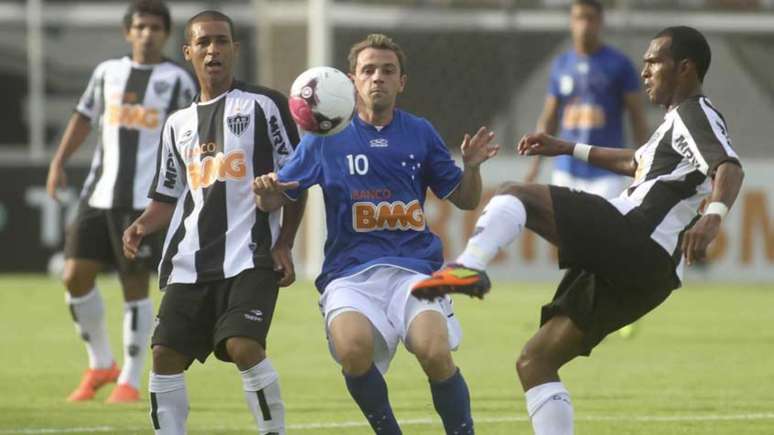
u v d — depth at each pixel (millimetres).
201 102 24078
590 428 28000
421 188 23438
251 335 22578
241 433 27797
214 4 73250
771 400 31938
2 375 36906
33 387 34719
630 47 65125
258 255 23156
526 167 63188
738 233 63438
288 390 33781
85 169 65500
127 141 33094
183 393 23266
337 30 66438
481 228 20297
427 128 23422
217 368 38000
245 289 22859
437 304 22359
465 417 22047
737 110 66875
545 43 65875
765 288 61844
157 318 23344
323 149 23047
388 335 22297
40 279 64125
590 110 44938
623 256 20875
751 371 37062
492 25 66188
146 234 24109
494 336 45062
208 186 23500
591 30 44594
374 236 22969
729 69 66750
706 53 21953
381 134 23141
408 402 31500
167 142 24109
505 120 65875
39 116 67625
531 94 65875
